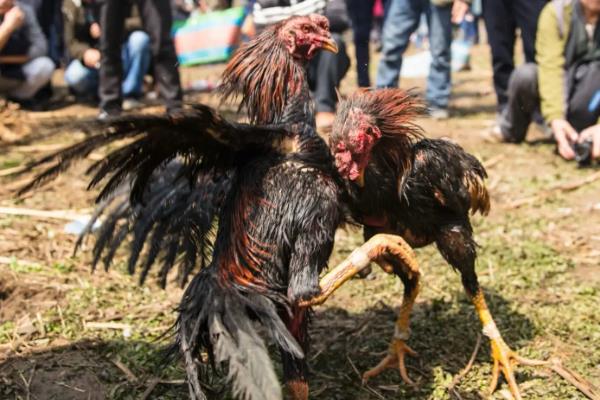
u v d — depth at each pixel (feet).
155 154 10.23
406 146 11.28
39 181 9.46
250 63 11.18
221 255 10.52
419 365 13.23
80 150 9.21
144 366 13.14
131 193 10.83
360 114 10.42
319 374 12.98
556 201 20.80
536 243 18.04
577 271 16.75
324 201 10.29
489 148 25.58
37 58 29.86
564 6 22.68
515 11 25.48
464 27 49.42
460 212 12.03
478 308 12.55
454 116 30.32
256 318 10.32
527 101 24.36
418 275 11.22
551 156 24.62
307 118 11.03
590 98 23.22
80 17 30.50
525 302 15.24
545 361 13.02
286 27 11.05
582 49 22.95
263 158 10.61
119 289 15.93
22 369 13.01
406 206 11.71
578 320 14.48
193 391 9.79
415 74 38.58
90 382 12.73
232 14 31.17
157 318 14.74
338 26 24.50
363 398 12.34
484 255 17.37
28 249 17.57
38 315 14.53
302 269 10.16
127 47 29.12
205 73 38.52
